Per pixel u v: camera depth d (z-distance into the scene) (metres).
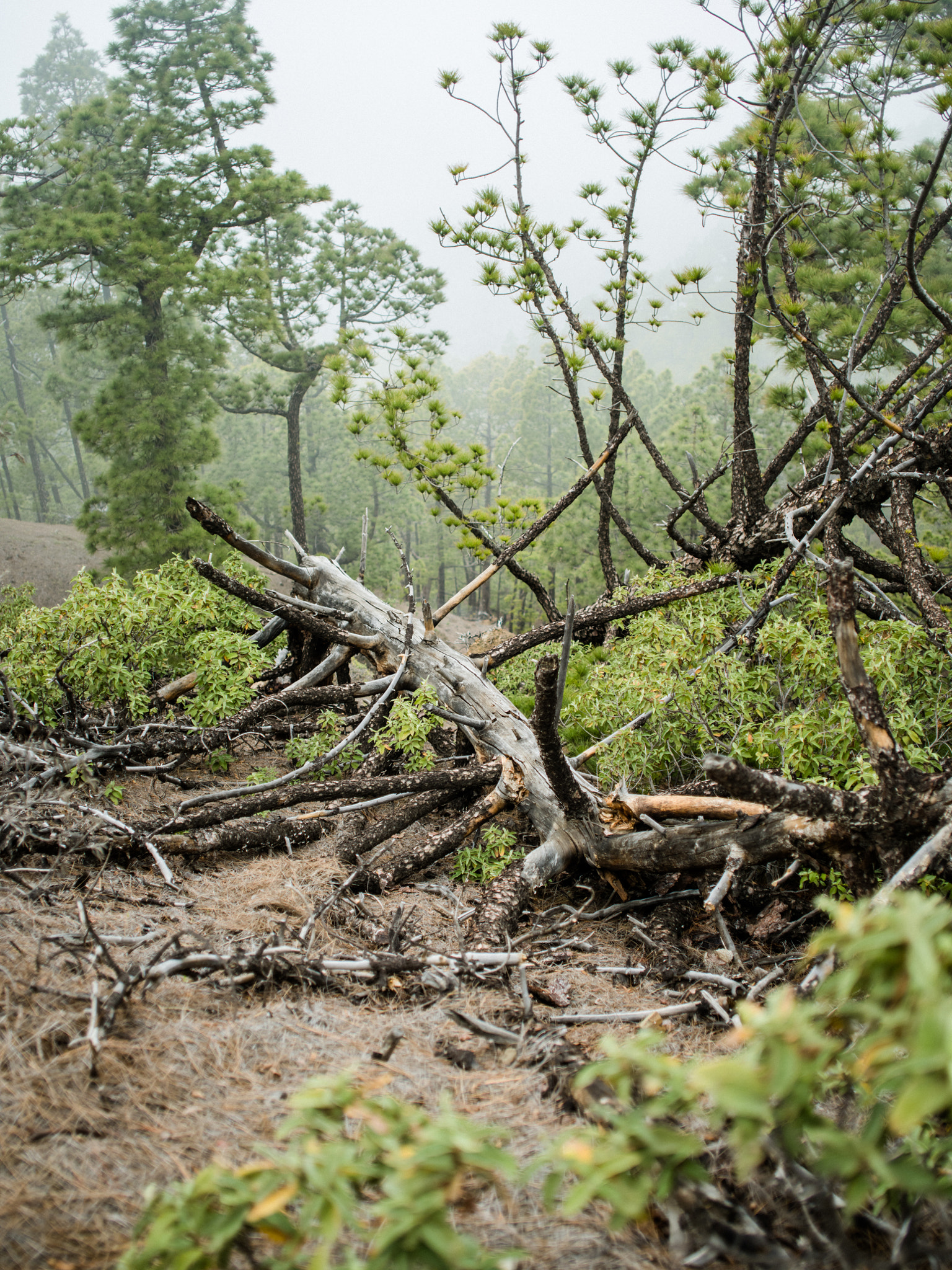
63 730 5.63
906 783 3.22
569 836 4.90
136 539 22.91
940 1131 2.40
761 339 9.44
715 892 3.96
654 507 23.59
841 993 1.56
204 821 4.93
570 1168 1.67
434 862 5.29
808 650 5.16
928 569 7.49
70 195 25.44
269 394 30.38
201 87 28.19
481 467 8.41
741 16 7.38
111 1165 2.23
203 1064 2.74
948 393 7.48
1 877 3.91
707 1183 2.13
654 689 5.56
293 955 3.51
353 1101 1.73
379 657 7.21
